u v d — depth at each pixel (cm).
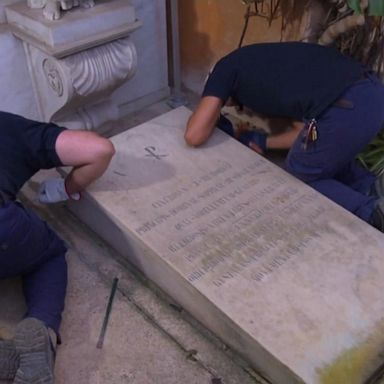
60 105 255
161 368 180
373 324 166
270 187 215
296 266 183
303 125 222
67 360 182
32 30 241
